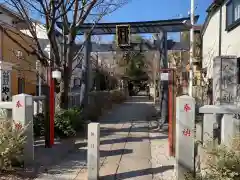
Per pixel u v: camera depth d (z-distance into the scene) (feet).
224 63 29.60
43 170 18.17
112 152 23.21
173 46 41.14
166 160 20.84
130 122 40.16
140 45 40.70
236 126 15.24
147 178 17.19
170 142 21.83
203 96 42.60
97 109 44.80
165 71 29.99
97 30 41.06
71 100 40.96
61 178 16.96
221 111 15.28
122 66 118.32
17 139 17.26
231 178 12.57
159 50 40.09
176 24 38.17
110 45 42.04
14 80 56.90
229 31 36.17
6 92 43.52
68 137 27.78
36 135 26.99
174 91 21.89
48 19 29.78
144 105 71.82
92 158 16.39
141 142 26.84
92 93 45.27
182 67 56.18
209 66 44.29
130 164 19.98
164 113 36.68
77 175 17.54
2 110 18.89
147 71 112.88
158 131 32.65
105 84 93.56
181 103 15.84
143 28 39.99
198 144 15.78
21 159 18.24
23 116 18.34
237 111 15.21
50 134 23.88
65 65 32.96
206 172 13.64
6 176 16.69
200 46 51.65
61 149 23.38
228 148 13.71
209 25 46.14
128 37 38.27
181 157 15.78
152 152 23.15
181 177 15.75
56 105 32.45
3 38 51.06
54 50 31.37
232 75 29.43
